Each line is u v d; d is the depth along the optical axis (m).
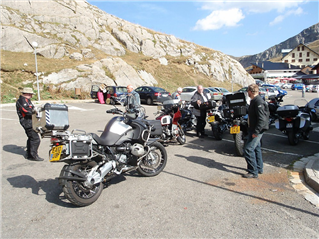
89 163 3.99
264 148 7.15
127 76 28.75
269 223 3.37
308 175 4.70
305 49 102.62
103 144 4.15
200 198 4.12
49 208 3.88
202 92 8.51
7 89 20.39
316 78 67.19
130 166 4.64
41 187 4.69
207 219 3.48
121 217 3.57
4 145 7.61
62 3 38.25
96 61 28.64
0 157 6.50
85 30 36.72
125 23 46.41
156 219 3.50
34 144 6.20
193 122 8.86
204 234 3.13
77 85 24.06
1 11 31.92
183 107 8.95
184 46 50.28
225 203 3.94
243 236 3.08
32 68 24.19
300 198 4.09
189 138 8.63
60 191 4.52
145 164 5.04
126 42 41.88
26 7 35.28
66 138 3.70
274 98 9.96
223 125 8.16
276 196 4.17
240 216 3.55
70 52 31.34
